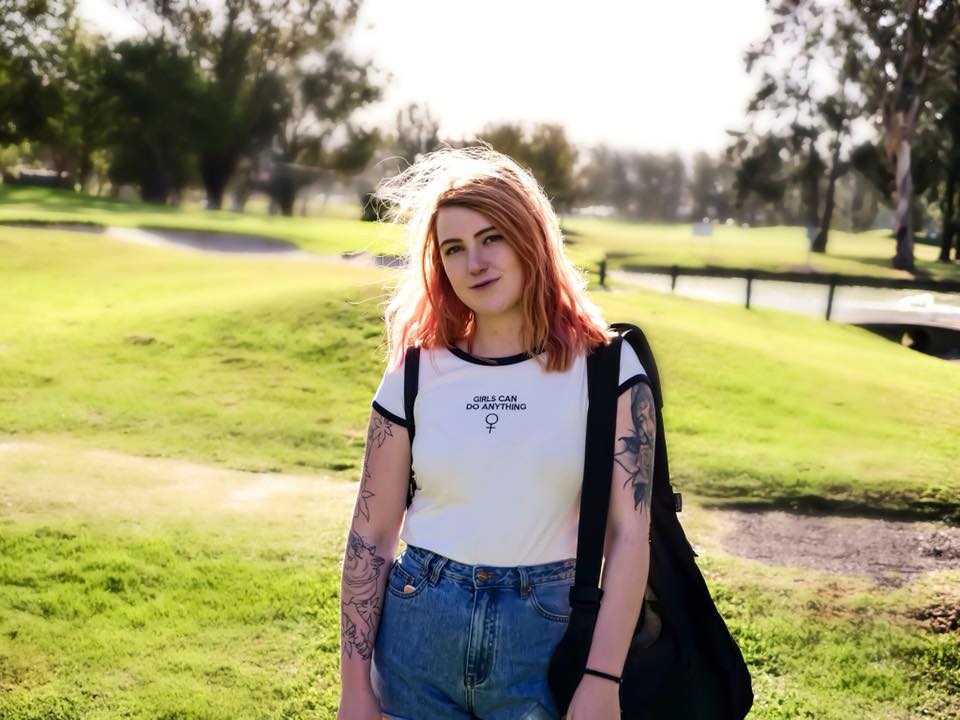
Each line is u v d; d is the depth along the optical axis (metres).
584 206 81.06
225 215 36.06
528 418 1.83
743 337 14.27
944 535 6.28
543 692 1.82
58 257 18.91
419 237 2.00
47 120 50.56
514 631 1.81
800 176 52.47
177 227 26.12
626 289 20.67
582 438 1.84
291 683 3.89
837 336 16.92
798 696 3.86
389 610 1.93
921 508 6.87
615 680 1.77
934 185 53.12
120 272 17.84
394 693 1.91
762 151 51.03
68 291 15.74
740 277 32.44
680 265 37.09
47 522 5.64
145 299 15.30
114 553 5.20
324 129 58.03
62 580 4.82
